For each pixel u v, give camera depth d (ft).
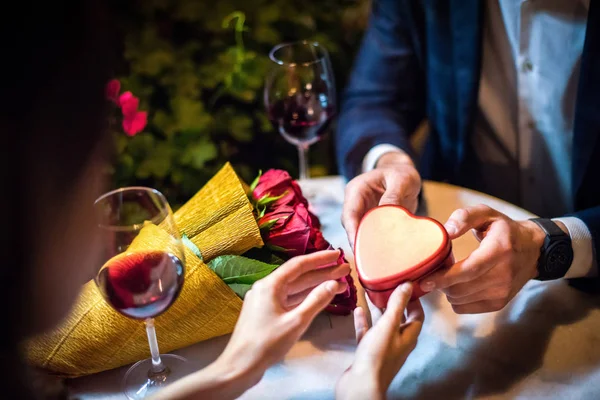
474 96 3.20
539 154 3.31
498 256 2.16
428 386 2.10
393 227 2.12
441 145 3.50
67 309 1.66
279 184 2.43
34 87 1.41
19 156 1.45
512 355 2.18
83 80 1.49
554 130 3.19
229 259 2.19
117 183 3.35
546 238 2.32
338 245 2.67
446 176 3.61
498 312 2.34
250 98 3.88
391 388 2.09
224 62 3.97
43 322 1.62
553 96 3.10
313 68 2.85
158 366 2.14
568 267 2.37
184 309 2.14
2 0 1.33
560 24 2.95
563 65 3.01
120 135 3.57
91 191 1.63
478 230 2.37
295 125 2.88
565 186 3.29
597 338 2.22
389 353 1.90
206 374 1.87
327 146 4.36
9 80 1.38
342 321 2.31
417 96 3.60
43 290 1.58
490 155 3.42
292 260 2.04
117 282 1.92
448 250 2.06
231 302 2.16
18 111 1.41
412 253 2.04
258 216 2.33
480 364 2.16
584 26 2.91
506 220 2.30
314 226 2.47
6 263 1.52
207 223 2.26
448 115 3.35
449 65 3.26
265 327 1.90
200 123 3.81
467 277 2.09
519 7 2.99
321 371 2.15
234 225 2.24
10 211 1.49
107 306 2.10
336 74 4.41
